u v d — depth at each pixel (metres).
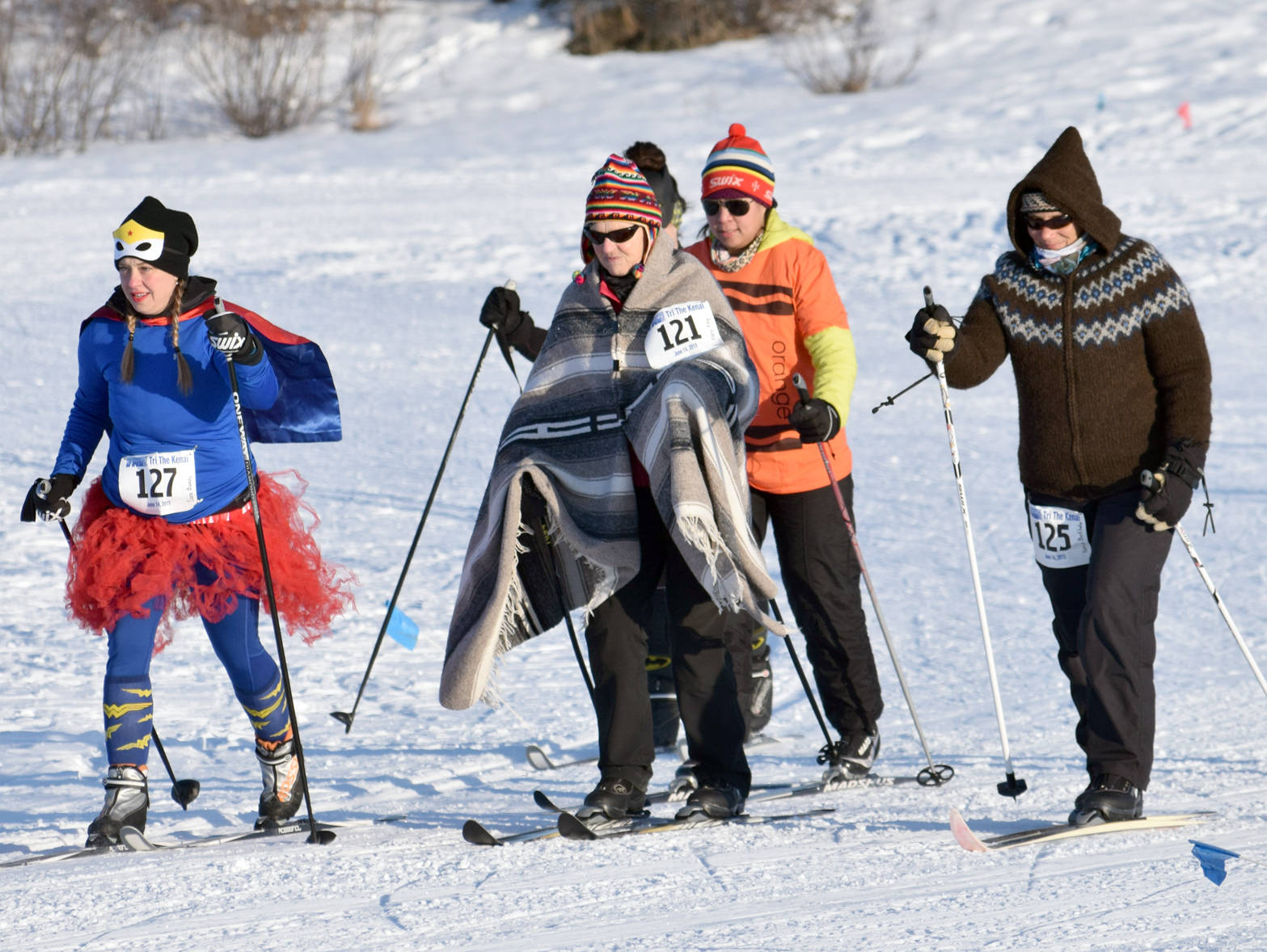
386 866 13.14
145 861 13.77
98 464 36.94
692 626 14.66
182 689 21.92
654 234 14.74
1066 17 99.44
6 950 10.87
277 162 79.94
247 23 100.88
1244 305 49.91
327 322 50.81
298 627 16.09
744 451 14.51
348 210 67.25
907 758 18.42
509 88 96.50
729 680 14.83
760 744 19.92
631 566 14.24
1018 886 11.94
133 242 14.70
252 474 14.66
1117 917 10.98
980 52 95.62
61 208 68.38
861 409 41.56
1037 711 20.56
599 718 14.83
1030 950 10.27
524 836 14.20
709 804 14.62
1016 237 14.84
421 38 106.19
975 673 22.53
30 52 99.31
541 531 14.93
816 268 16.98
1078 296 14.49
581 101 92.25
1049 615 25.41
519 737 20.00
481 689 14.25
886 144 76.88
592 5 105.31
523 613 15.00
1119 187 65.06
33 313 51.50
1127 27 96.00
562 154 78.12
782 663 23.98
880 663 23.23
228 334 14.22
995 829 14.21
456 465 37.06
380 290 54.75
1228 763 17.09
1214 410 39.53
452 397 43.41
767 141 78.25
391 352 47.69
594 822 14.31
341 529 31.55
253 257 59.22
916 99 85.31
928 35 98.94
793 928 10.95
